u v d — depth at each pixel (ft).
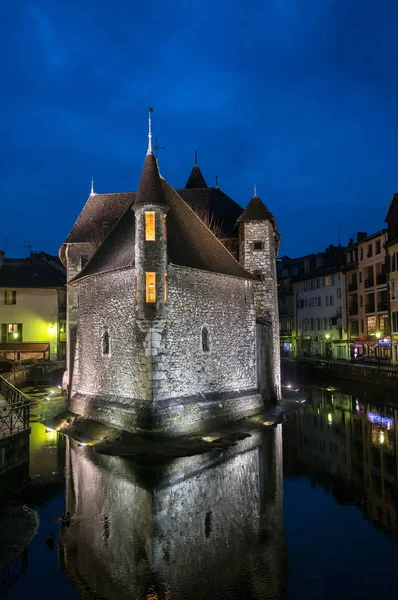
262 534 38.14
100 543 36.86
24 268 157.58
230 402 71.87
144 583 31.45
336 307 180.04
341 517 41.24
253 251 91.20
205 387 69.10
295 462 55.47
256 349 82.64
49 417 80.43
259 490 46.93
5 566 33.83
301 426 74.90
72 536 38.01
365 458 57.47
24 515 42.22
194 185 126.82
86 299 78.02
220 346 72.69
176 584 31.30
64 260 102.89
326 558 34.42
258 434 68.80
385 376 108.99
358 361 139.95
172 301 64.59
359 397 107.96
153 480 49.52
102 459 56.59
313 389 123.44
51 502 44.98
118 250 73.67
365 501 44.68
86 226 97.45
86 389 76.64
